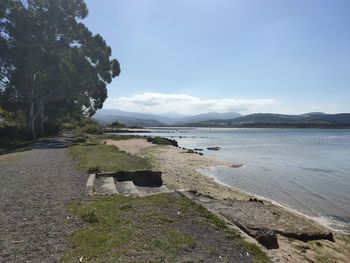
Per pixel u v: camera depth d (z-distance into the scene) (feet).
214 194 52.75
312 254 26.96
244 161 111.55
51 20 137.49
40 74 145.18
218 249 20.85
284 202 52.01
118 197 33.94
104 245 20.51
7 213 27.99
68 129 268.62
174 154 118.21
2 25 131.85
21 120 180.86
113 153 81.56
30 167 57.67
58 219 26.22
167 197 33.32
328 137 307.99
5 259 18.76
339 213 45.85
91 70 157.07
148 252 19.60
